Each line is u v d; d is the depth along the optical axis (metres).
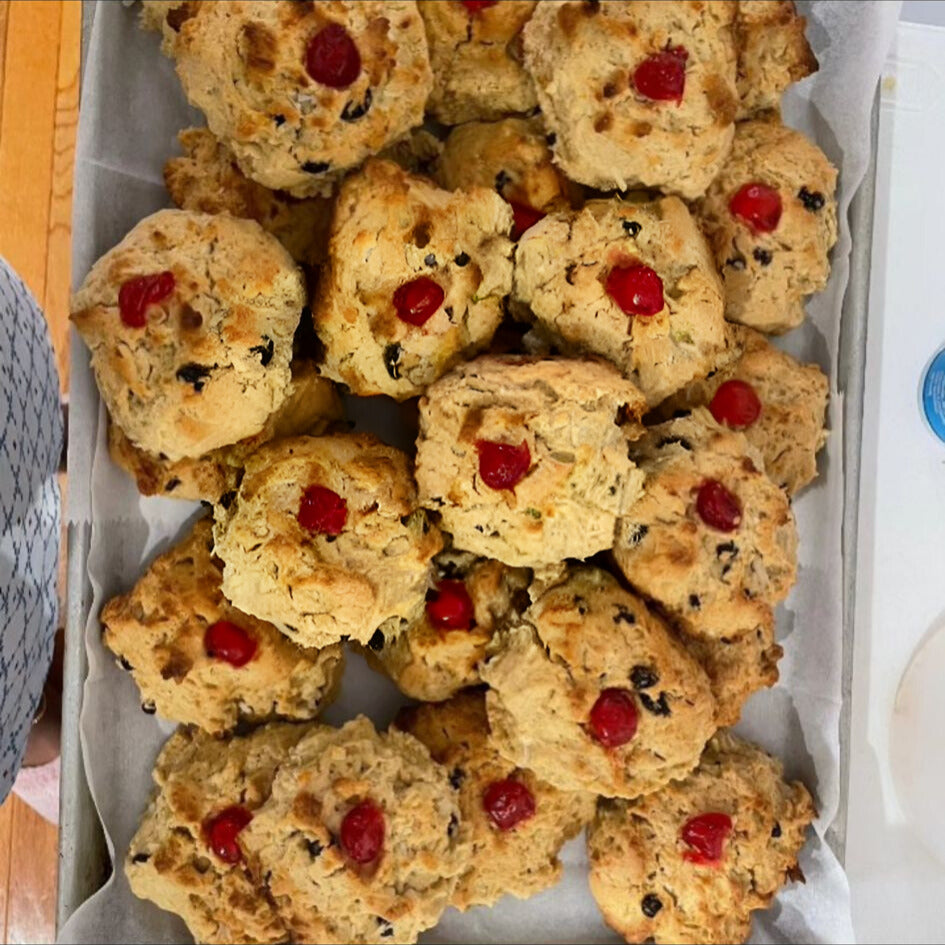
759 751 0.45
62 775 0.42
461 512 0.39
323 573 0.38
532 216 0.42
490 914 0.46
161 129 0.43
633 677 0.40
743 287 0.43
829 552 0.45
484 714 0.44
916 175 0.48
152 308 0.38
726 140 0.40
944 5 0.48
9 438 0.29
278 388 0.39
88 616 0.42
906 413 0.48
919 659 0.47
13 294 0.31
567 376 0.38
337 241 0.39
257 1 0.39
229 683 0.42
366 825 0.40
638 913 0.44
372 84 0.39
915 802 0.47
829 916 0.45
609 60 0.39
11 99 0.48
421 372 0.40
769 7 0.42
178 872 0.41
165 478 0.40
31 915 0.48
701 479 0.40
